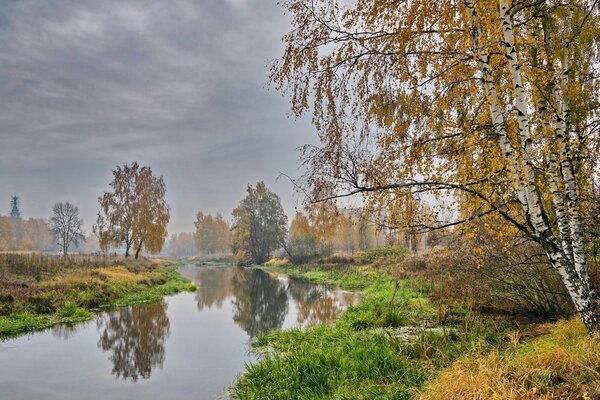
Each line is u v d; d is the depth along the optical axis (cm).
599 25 590
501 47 541
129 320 1521
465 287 1103
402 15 613
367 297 1786
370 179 616
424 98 638
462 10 565
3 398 755
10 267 2112
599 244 676
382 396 530
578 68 609
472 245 698
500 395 389
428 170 591
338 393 584
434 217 606
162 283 2891
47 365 956
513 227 574
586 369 413
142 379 856
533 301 852
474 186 567
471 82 584
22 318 1380
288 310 1717
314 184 636
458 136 601
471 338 704
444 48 607
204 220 9825
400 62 604
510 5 534
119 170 4731
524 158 496
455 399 421
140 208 4662
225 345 1136
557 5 585
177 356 1026
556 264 522
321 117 676
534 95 579
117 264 3225
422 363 643
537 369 429
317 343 958
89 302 1758
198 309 1800
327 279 3012
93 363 973
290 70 673
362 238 4969
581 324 571
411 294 1536
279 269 4969
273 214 6612
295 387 660
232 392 758
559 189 561
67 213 5434
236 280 3441
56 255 3102
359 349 740
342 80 673
